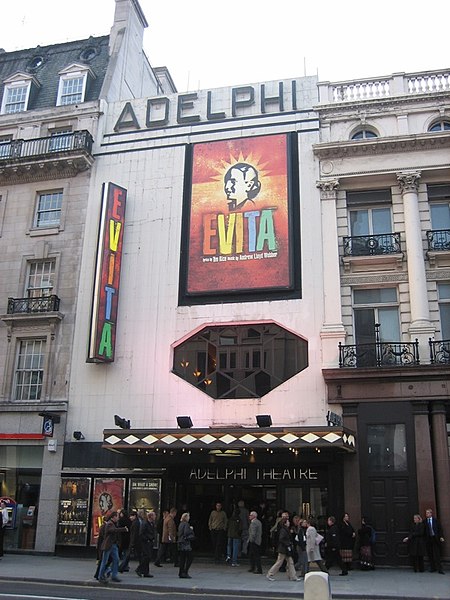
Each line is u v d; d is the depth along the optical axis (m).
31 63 30.19
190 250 22.38
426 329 19.58
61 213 24.45
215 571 16.53
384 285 20.92
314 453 18.92
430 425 18.94
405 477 18.38
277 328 20.98
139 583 13.96
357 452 18.80
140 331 21.94
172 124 24.59
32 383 22.70
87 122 25.61
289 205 21.89
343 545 16.77
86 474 20.78
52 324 22.72
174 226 23.02
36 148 25.50
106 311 21.66
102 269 21.81
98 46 29.47
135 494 20.12
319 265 21.17
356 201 22.17
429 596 12.66
